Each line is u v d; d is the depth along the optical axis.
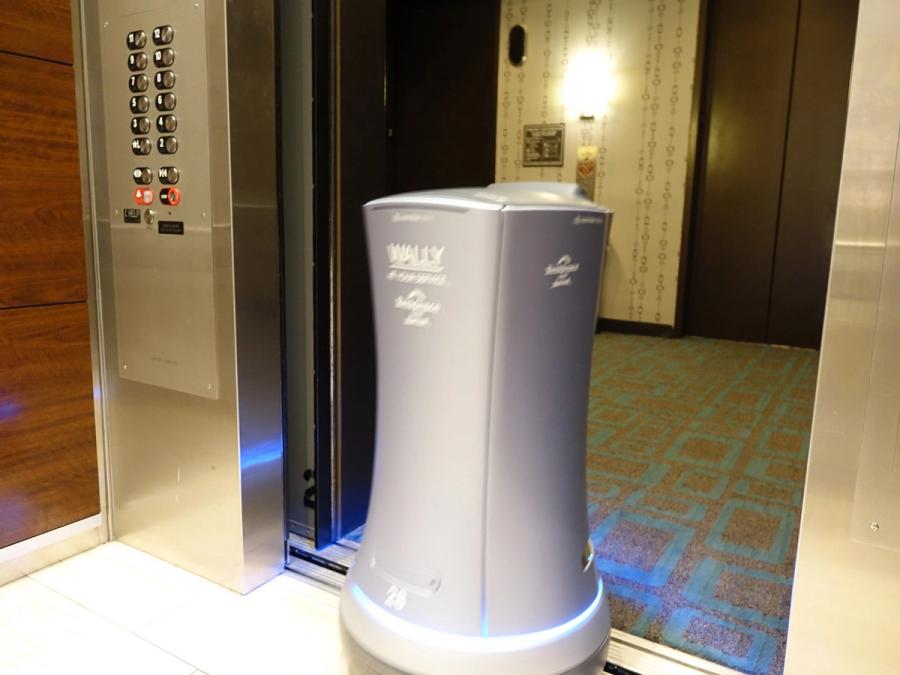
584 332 1.17
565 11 5.23
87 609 1.58
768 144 4.75
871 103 1.01
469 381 1.09
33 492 1.69
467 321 1.07
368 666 1.19
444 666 1.13
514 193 1.14
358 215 1.80
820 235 4.69
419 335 1.12
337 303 1.77
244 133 1.49
